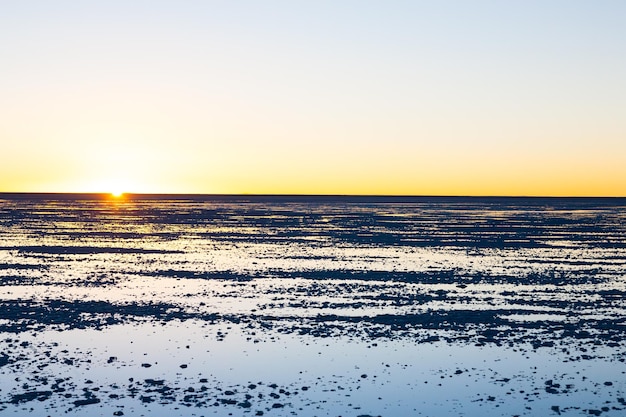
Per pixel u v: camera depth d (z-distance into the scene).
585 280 32.44
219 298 27.20
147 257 42.28
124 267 37.12
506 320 23.31
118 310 24.72
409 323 22.80
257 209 138.38
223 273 34.59
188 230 68.06
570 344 20.23
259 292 28.62
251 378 17.00
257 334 21.23
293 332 21.50
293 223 82.12
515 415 14.73
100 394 15.73
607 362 18.44
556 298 27.48
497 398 15.72
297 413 14.73
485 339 20.77
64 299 26.88
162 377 17.00
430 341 20.50
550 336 21.14
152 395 15.72
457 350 19.55
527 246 50.38
